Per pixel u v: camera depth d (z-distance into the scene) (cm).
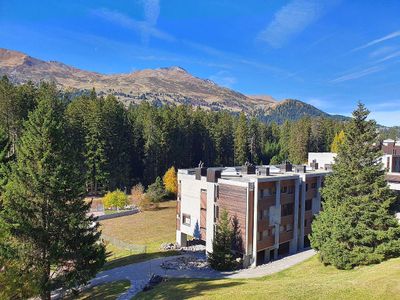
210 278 3506
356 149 3800
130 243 5109
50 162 2855
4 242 2680
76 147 7869
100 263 2995
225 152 12069
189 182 4822
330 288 2370
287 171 5059
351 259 3359
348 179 3709
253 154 12988
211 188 4412
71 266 2914
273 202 4344
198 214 4684
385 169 3762
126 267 4025
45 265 2797
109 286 3359
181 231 4944
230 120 12575
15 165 2928
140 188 7969
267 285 2719
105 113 8562
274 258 4412
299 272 3616
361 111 3847
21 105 7450
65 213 2912
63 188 2847
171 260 4238
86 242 2972
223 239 3950
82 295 3247
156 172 9612
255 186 4078
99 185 8775
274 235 4375
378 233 3369
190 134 11062
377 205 3506
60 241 2859
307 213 4922
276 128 15875
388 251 3338
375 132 3812
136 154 9694
